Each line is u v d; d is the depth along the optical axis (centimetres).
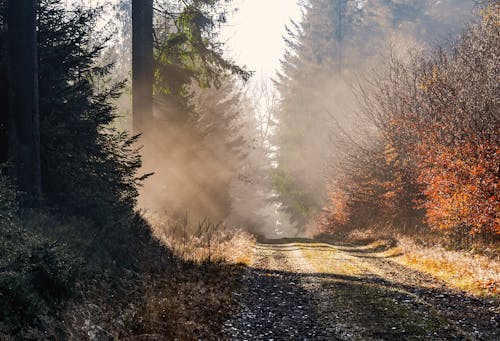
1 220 916
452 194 1764
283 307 1058
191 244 1697
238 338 838
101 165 1305
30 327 678
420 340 804
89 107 1294
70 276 816
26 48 1162
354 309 1012
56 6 1322
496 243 1627
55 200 1254
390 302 1062
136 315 858
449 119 1923
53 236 1000
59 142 1247
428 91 2241
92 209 1270
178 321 859
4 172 1146
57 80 1280
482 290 1155
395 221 2608
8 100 1205
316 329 888
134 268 1178
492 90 1762
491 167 1581
